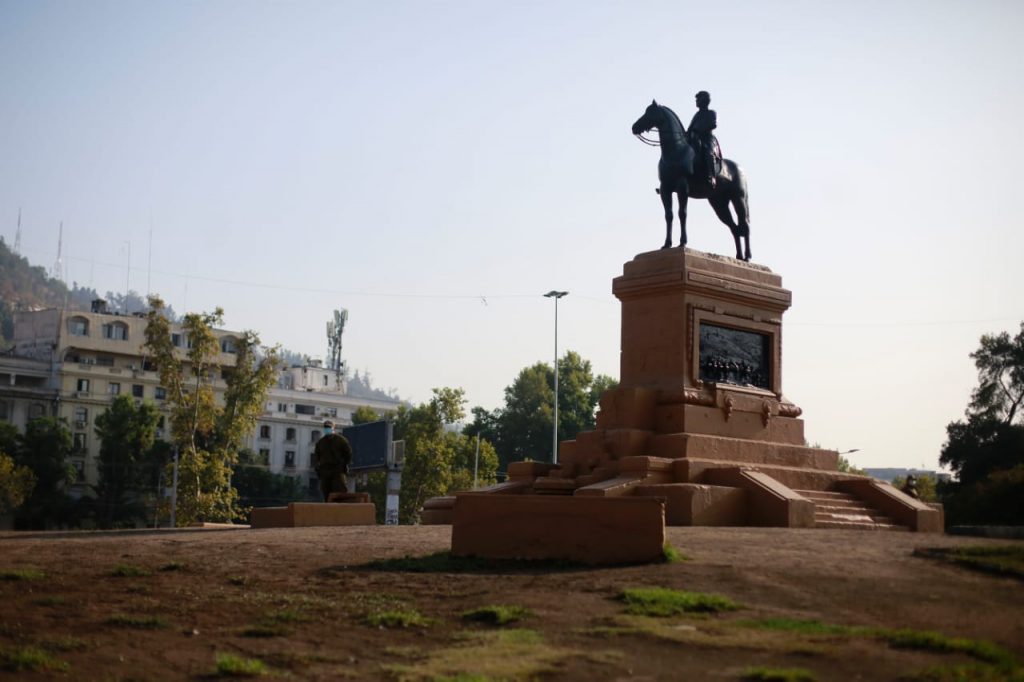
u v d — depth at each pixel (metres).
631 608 13.01
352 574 15.73
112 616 13.41
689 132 29.25
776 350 29.22
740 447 26.64
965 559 14.85
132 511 93.06
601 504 16.23
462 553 16.91
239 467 97.56
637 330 27.86
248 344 77.62
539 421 109.88
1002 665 10.54
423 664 11.34
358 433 67.19
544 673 10.82
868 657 10.93
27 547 18.45
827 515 24.81
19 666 11.52
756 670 10.48
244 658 11.84
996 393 67.56
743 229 30.42
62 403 104.56
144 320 112.62
